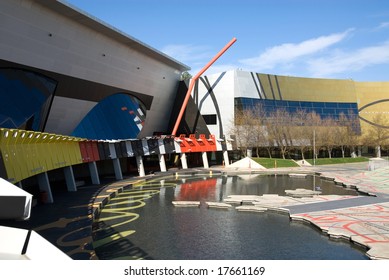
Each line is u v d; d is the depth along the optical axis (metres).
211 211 26.33
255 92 68.69
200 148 61.75
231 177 49.84
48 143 27.62
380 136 80.81
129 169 58.16
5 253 4.96
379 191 33.94
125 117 53.84
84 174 47.88
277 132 68.31
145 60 52.28
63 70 39.00
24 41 32.94
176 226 21.72
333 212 24.34
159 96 61.81
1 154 17.55
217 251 16.84
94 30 39.84
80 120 46.47
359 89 84.00
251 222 22.77
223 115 66.38
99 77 45.12
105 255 16.27
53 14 34.09
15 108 32.75
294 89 75.69
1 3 29.14
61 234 17.89
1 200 4.93
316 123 73.38
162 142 54.34
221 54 58.44
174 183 43.12
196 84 67.56
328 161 71.06
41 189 27.33
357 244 17.45
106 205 28.53
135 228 21.20
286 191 34.38
